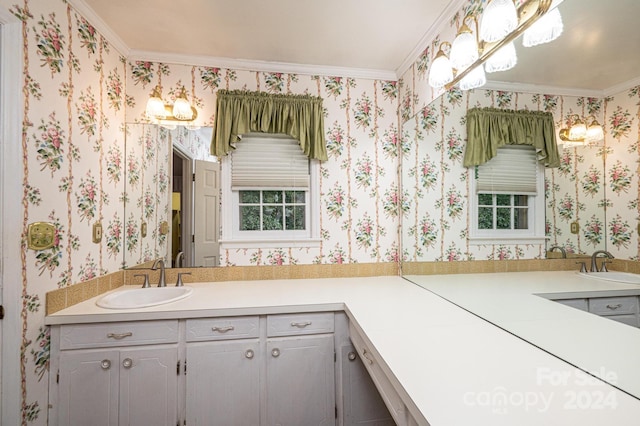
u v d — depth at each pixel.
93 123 1.63
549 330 0.99
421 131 1.86
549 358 0.95
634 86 0.76
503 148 1.22
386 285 1.93
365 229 2.17
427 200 1.80
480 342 1.07
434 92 1.72
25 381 1.24
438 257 1.68
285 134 2.08
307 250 2.11
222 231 2.03
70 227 1.47
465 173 1.46
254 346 1.52
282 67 2.07
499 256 1.23
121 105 1.90
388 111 2.20
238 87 2.04
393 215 2.19
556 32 0.97
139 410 1.43
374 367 1.14
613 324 0.80
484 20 1.11
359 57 2.00
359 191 2.16
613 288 0.80
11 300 1.19
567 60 0.93
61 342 1.38
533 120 1.08
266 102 2.01
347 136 2.15
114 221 1.84
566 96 0.94
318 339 1.57
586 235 0.89
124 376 1.42
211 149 1.98
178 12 1.56
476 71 1.33
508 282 1.18
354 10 1.54
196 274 2.00
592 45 0.86
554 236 1.00
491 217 1.29
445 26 1.61
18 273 1.21
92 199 1.63
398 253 2.20
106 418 1.41
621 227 0.79
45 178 1.32
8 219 1.18
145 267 1.98
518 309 1.12
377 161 2.18
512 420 0.65
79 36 1.51
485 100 1.31
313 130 2.06
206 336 1.49
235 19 1.61
